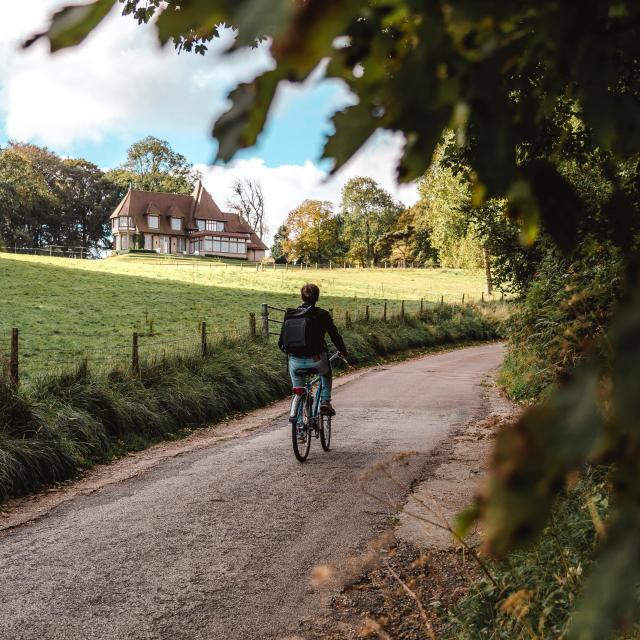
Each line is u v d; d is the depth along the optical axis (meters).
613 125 0.54
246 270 56.66
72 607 3.90
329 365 7.72
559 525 3.20
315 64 0.37
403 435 8.88
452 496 5.77
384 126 0.48
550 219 0.58
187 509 5.75
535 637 2.21
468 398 12.39
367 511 5.50
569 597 2.47
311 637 3.49
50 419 7.59
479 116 0.53
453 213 35.50
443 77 0.49
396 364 20.34
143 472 7.21
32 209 92.31
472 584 3.22
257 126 0.42
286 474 6.83
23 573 4.42
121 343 21.14
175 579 4.28
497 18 0.47
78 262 53.62
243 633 3.57
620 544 0.38
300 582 4.17
